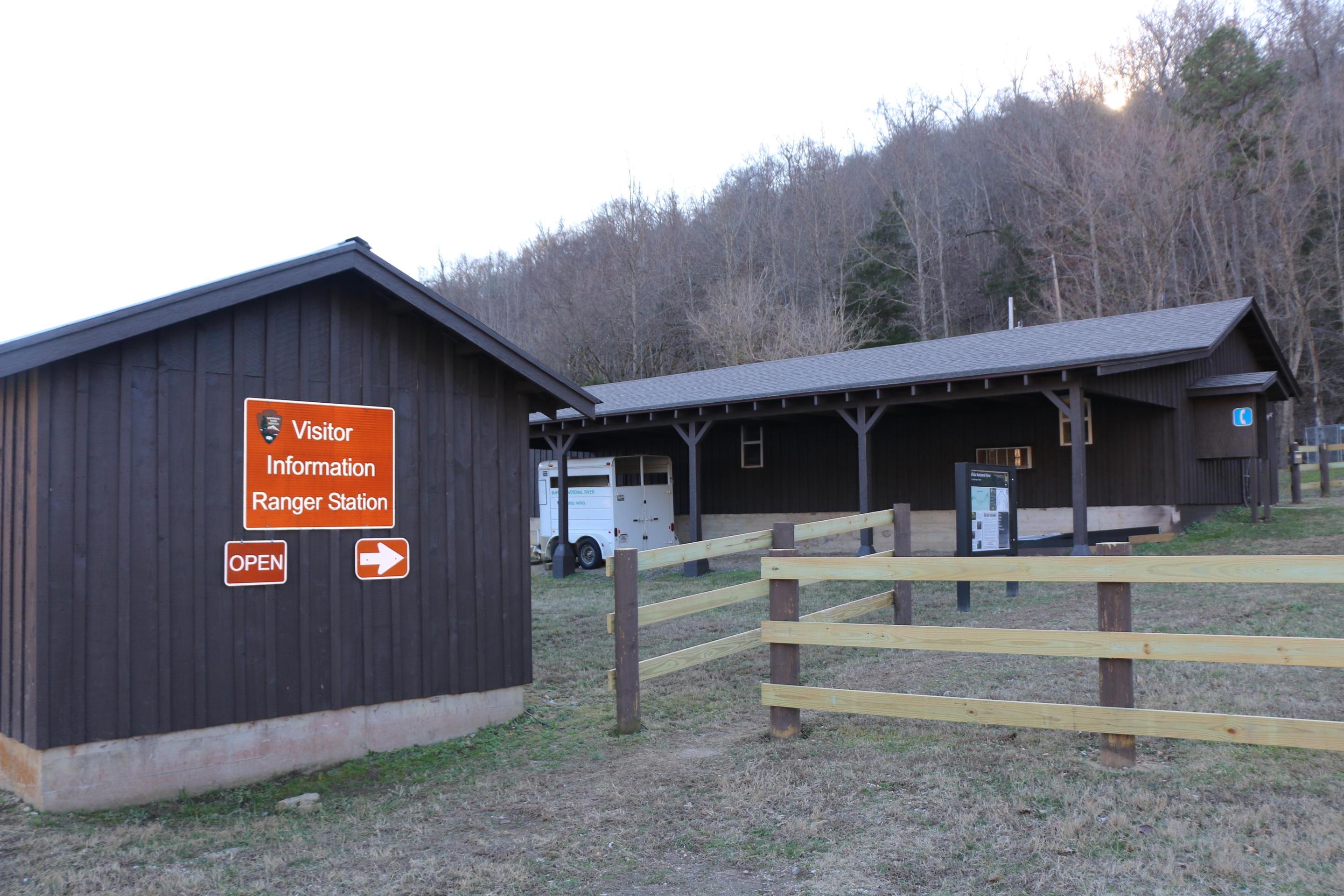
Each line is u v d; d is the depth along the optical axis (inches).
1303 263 1362.0
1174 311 695.1
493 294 2242.9
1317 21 1544.0
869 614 435.5
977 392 563.5
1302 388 1353.3
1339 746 169.6
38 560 211.8
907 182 1870.1
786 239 1879.9
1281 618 342.0
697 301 1843.0
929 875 158.9
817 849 173.5
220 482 241.9
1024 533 686.5
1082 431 524.1
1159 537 620.7
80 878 179.0
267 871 181.2
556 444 766.5
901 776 206.1
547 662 383.2
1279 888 143.1
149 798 227.5
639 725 271.1
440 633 284.7
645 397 769.6
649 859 176.7
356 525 267.6
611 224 1984.5
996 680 287.3
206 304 232.7
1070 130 1626.5
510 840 192.2
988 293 1710.1
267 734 247.4
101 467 222.1
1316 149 1364.4
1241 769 192.1
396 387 279.7
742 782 212.8
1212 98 1489.9
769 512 813.9
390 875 176.7
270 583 249.6
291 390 256.5
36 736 211.2
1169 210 1408.7
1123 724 191.5
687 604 282.4
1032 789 190.5
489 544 299.9
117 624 223.0
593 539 757.9
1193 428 673.6
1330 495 848.9
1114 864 155.3
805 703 237.3
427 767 256.7
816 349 1529.3
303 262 248.1
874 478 754.8
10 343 200.5
